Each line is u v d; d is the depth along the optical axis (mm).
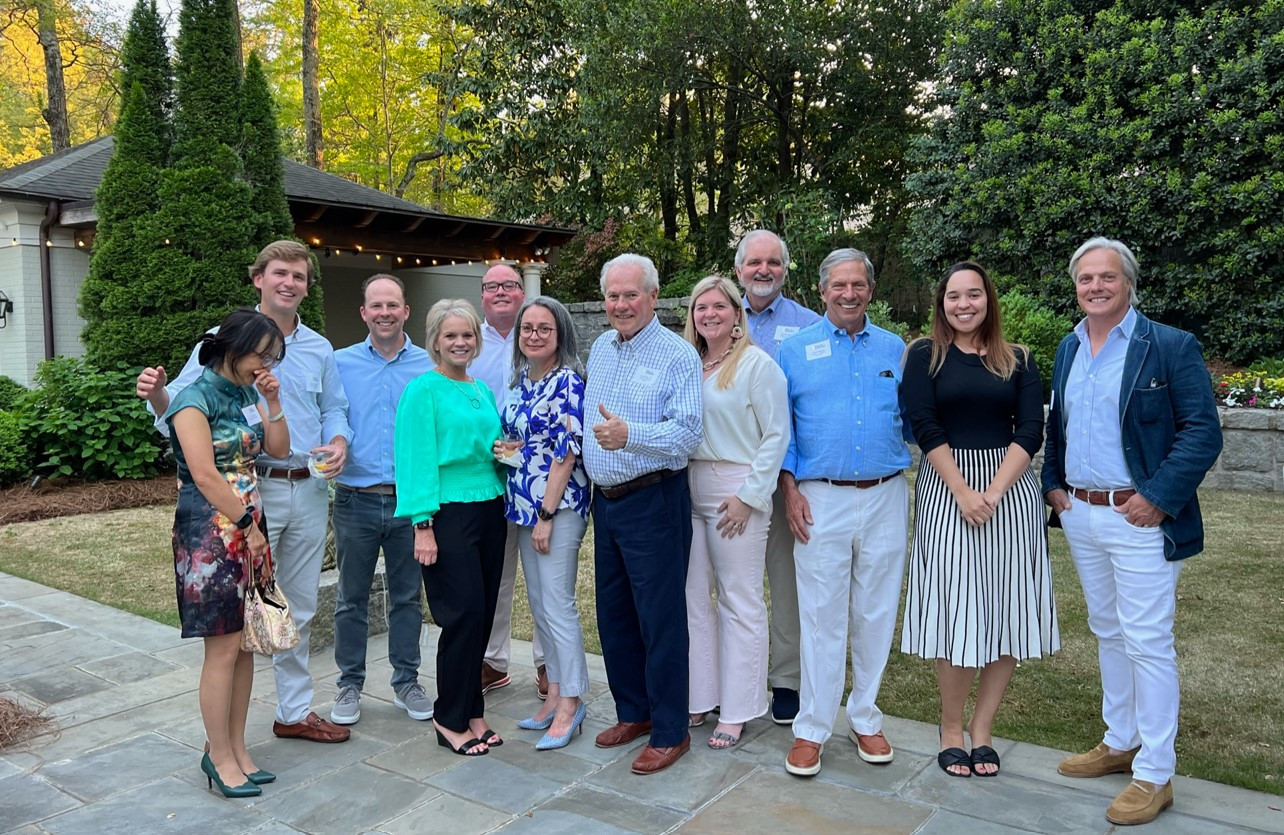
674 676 2871
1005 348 2699
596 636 4266
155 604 4863
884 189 16062
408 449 2879
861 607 2855
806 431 2850
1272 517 6102
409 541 3287
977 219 10359
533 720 3201
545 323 2992
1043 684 3482
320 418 3115
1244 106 8680
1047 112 9914
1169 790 2490
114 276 8344
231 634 2645
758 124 16609
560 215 16219
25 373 9695
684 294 13906
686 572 2918
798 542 2865
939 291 2742
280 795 2695
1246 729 3000
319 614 4074
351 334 14758
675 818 2514
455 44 19906
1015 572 2670
